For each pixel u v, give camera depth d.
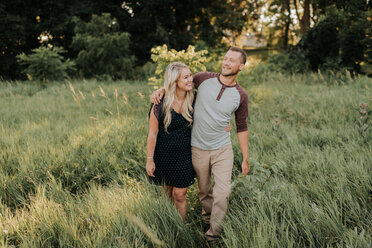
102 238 2.03
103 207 2.42
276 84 10.70
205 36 19.02
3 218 2.32
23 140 4.24
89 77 14.00
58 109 6.61
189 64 4.77
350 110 5.55
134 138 4.22
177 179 2.38
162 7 15.95
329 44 13.52
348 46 12.51
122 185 3.06
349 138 4.04
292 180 3.08
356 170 2.91
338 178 2.82
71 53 15.88
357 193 2.62
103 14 13.69
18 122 5.49
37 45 15.91
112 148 3.88
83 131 4.60
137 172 3.40
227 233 2.08
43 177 3.13
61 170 3.26
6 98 8.12
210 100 2.25
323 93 7.45
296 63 14.89
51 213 2.32
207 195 2.56
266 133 4.77
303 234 2.14
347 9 14.84
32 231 2.13
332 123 4.99
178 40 18.09
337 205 2.44
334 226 2.08
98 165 3.43
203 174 2.45
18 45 15.26
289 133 4.58
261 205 2.31
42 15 15.22
